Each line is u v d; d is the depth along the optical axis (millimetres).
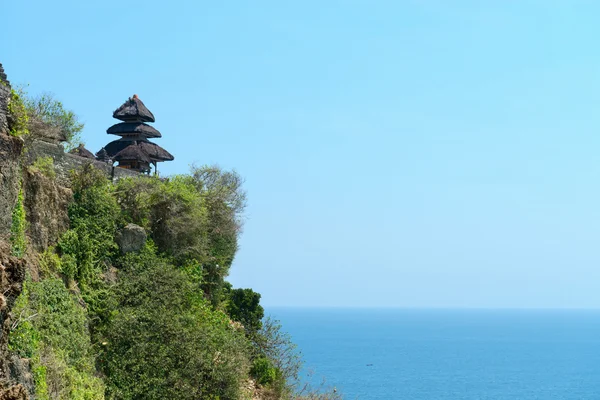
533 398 145500
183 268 41906
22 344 26781
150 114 62938
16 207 29125
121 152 58031
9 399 22047
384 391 138625
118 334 34406
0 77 28797
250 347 44906
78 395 29562
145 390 33719
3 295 23109
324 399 51406
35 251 31812
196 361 35344
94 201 36781
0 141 27172
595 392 156750
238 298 48438
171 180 47438
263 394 41625
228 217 48875
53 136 36188
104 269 36750
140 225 40406
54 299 31125
